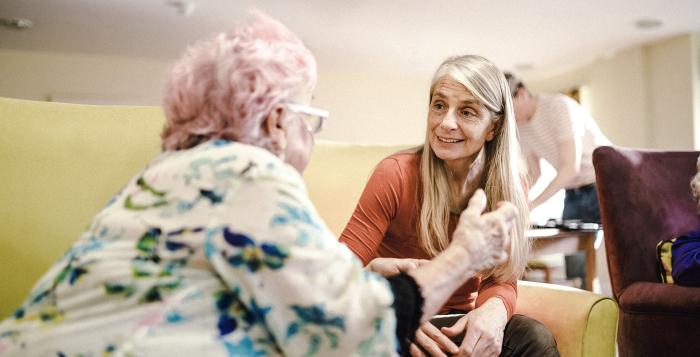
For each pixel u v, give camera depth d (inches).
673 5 185.2
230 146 32.3
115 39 230.7
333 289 29.7
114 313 29.2
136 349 28.1
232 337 29.3
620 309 71.2
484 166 57.6
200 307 29.2
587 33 216.7
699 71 215.2
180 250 29.7
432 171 55.6
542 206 155.3
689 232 74.8
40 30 218.2
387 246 58.6
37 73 253.0
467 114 53.9
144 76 263.6
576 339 51.9
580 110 125.6
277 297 29.1
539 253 100.2
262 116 34.0
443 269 34.3
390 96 301.3
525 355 49.3
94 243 31.1
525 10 190.4
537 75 290.5
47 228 51.4
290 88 34.9
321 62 270.4
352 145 70.0
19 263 50.3
